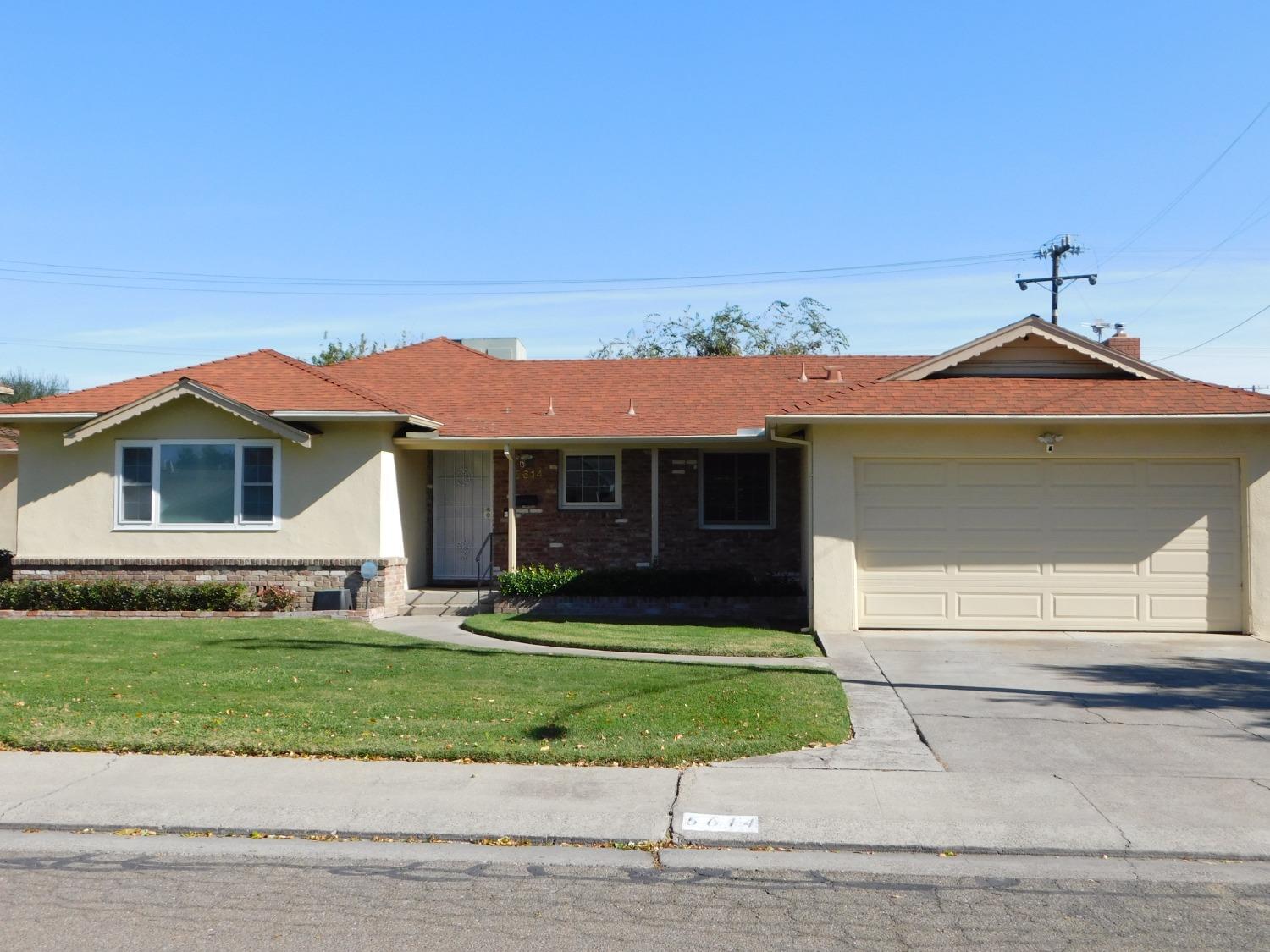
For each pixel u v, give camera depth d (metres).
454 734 9.48
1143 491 16.12
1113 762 8.92
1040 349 17.17
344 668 12.52
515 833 7.26
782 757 9.05
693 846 7.17
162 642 14.48
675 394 22.50
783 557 20.84
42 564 19.19
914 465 16.34
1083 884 6.47
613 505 21.12
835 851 7.08
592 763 8.83
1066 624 16.11
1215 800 7.96
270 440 19.03
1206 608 16.02
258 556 18.98
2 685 11.25
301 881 6.44
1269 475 15.86
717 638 15.46
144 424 19.23
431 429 20.27
